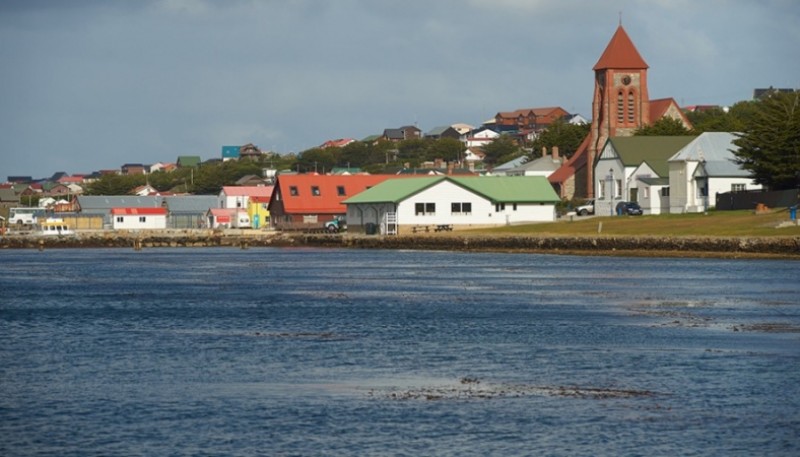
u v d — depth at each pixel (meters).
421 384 93.19
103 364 104.06
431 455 71.44
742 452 71.75
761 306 150.00
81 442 74.81
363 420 80.25
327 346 114.94
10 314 149.50
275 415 81.94
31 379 96.25
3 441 75.00
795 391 88.69
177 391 90.69
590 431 76.81
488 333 124.62
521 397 87.50
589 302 159.12
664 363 101.94
